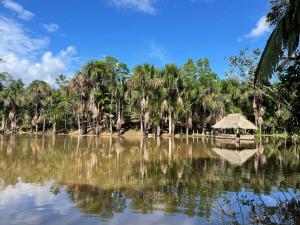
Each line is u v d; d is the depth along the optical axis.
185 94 62.81
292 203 11.20
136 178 17.48
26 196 13.34
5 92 79.88
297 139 10.88
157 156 28.62
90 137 61.59
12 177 17.58
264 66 7.27
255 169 20.70
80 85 67.94
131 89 63.53
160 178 17.50
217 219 10.25
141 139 55.50
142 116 64.44
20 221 10.21
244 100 67.69
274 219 9.62
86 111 70.25
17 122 86.00
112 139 55.25
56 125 80.94
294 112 10.59
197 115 67.06
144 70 60.75
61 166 21.84
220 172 19.53
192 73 65.50
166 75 61.53
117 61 69.44
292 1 7.26
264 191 14.09
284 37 7.23
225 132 63.81
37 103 81.50
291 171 19.91
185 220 10.26
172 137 61.78
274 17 11.70
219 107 66.44
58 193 13.89
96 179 17.19
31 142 44.97
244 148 37.28
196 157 27.81
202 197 13.11
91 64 68.38
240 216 10.31
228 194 13.58
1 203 12.23
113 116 71.44
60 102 78.19
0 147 35.62
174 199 12.84
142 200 12.72
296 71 10.08
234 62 19.20
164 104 60.69
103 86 70.12
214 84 67.88
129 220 10.29
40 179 17.11
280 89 12.20
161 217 10.59
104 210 11.40
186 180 16.86
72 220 10.30
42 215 10.80
